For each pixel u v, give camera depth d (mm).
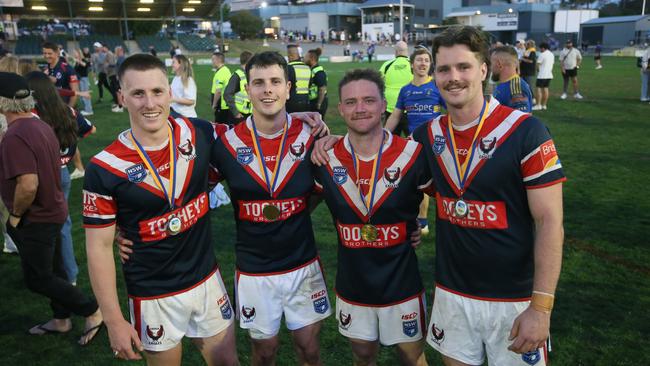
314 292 2676
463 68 1953
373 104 2252
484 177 2016
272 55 2416
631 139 9148
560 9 62094
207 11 43750
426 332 2541
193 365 3133
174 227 2291
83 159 8414
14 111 2965
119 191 2197
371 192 2352
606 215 5453
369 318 2479
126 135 2250
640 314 3504
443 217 2188
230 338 2604
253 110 2516
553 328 3355
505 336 2102
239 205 2568
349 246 2439
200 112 13070
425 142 2246
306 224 2615
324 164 2422
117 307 2211
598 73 23125
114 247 5031
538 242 1927
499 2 71188
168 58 35594
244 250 2600
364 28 67375
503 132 1989
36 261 3139
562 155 8102
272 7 72938
